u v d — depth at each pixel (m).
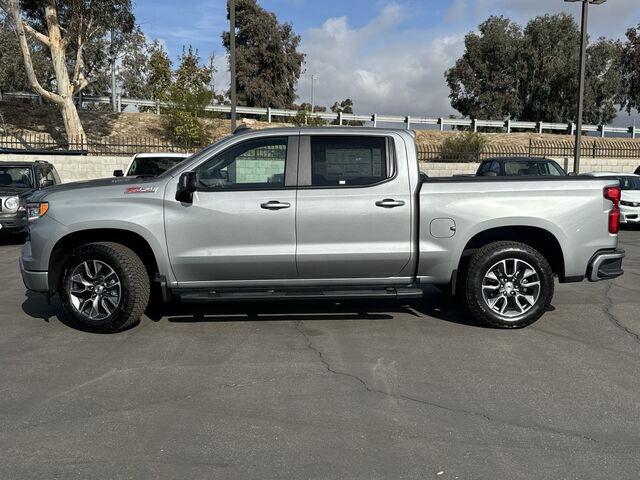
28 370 5.07
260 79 42.41
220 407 4.32
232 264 5.98
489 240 6.44
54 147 23.61
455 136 29.08
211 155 6.06
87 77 30.50
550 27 43.44
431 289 8.16
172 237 5.94
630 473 3.41
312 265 6.02
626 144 29.78
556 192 6.11
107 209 5.94
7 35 24.72
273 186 6.01
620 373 5.01
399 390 4.63
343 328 6.34
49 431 3.95
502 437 3.86
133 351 5.58
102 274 6.09
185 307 7.25
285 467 3.48
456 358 5.38
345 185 6.00
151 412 4.24
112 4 23.92
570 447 3.72
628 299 7.70
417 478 3.35
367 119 30.88
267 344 5.79
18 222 12.55
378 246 6.02
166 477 3.37
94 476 3.38
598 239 6.17
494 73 45.19
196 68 30.92
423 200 6.00
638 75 42.75
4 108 28.98
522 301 6.25
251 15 41.88
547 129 36.19
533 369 5.10
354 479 3.35
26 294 8.05
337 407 4.32
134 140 26.12
